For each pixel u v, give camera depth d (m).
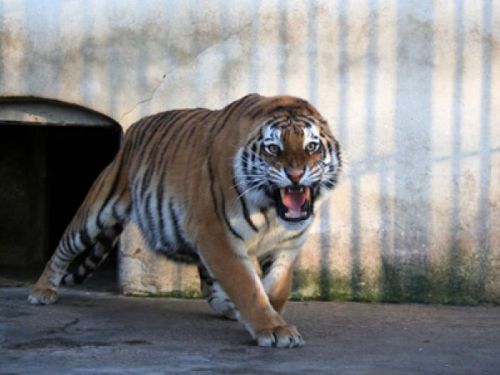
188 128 9.17
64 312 9.74
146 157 9.48
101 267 13.27
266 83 10.77
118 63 10.83
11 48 10.84
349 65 10.73
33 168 13.66
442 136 10.69
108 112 10.86
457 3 10.66
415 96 10.70
